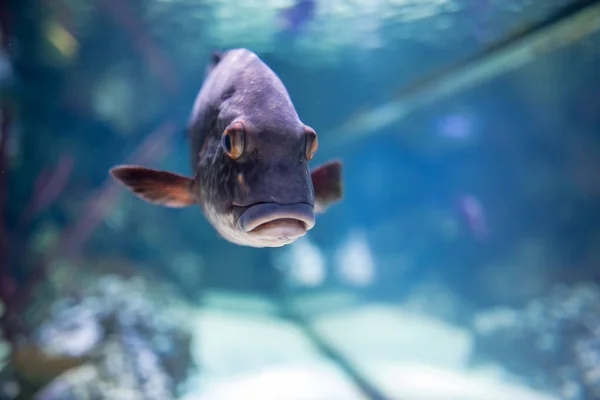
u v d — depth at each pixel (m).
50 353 1.02
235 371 1.45
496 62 1.35
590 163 2.72
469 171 3.29
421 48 2.45
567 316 1.73
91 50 2.40
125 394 1.00
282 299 2.88
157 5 2.09
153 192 0.51
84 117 2.43
